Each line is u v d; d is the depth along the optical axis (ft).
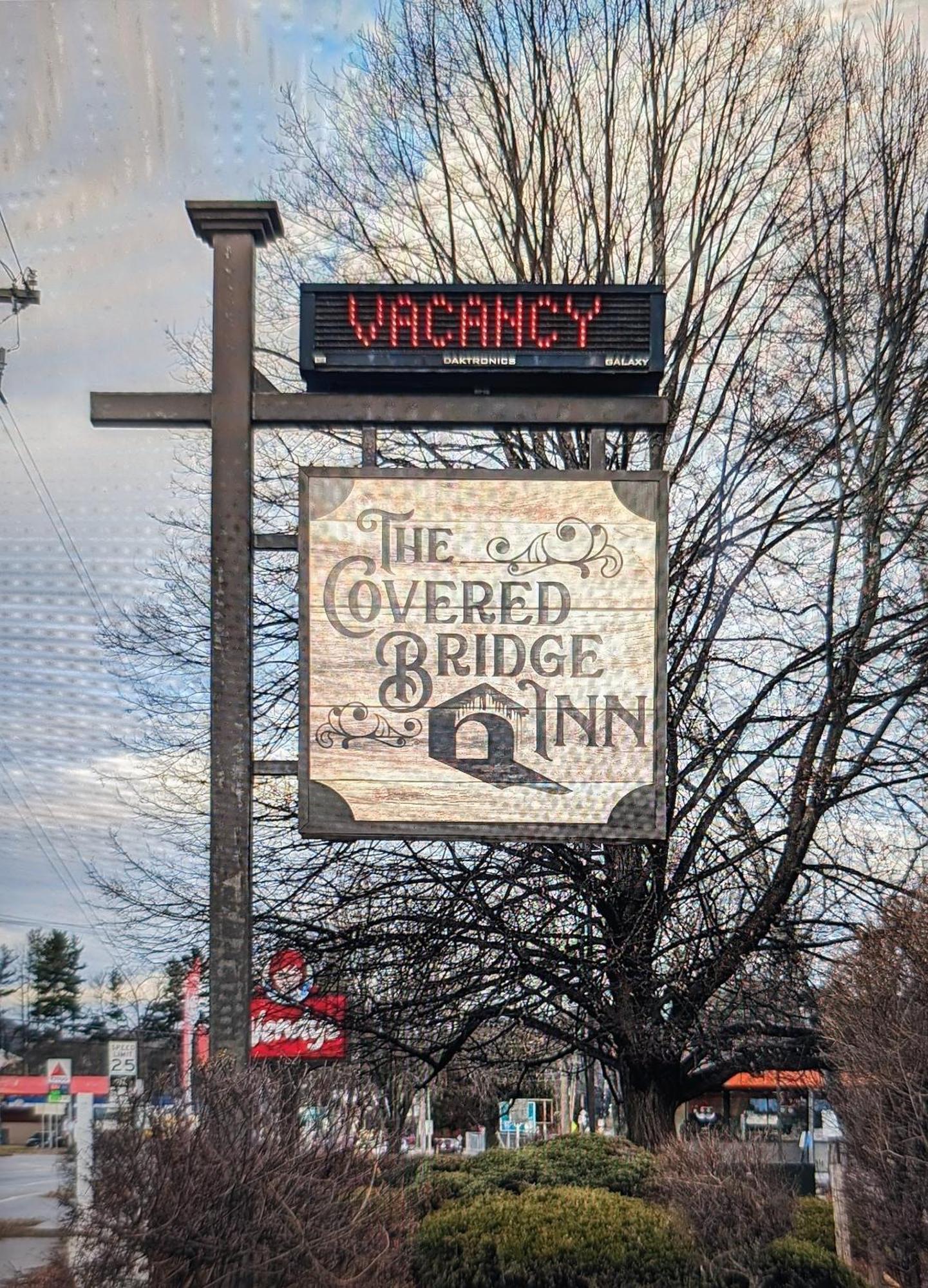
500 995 46.01
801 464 48.73
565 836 28.86
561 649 29.22
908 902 35.24
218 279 28.73
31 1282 19.63
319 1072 24.80
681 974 44.19
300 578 29.25
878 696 46.06
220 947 26.55
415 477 29.45
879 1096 29.84
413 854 44.78
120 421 28.55
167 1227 18.42
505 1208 37.01
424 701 29.12
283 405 28.73
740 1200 35.32
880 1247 33.24
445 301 28.81
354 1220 22.58
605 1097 105.50
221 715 27.58
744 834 44.93
